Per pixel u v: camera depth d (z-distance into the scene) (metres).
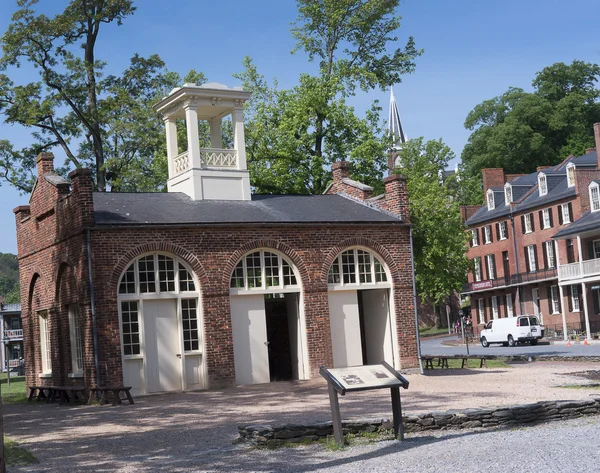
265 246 25.84
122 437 15.40
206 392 23.75
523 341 52.28
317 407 18.48
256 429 13.71
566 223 57.88
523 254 63.50
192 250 24.67
